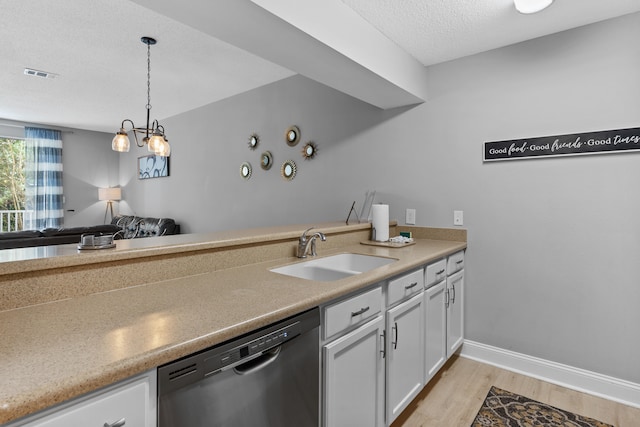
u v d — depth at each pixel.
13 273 1.00
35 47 2.73
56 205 5.93
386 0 1.80
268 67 3.18
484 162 2.42
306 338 1.16
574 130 2.08
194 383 0.83
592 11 1.90
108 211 6.61
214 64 3.09
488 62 2.39
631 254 1.94
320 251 2.15
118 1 2.11
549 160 2.18
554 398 2.00
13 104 4.38
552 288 2.19
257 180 3.84
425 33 2.14
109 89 3.76
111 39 2.60
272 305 1.07
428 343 1.99
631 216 1.93
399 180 2.80
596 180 2.03
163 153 3.11
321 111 3.25
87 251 1.20
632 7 1.86
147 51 2.81
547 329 2.21
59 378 0.62
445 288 2.21
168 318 0.95
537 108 2.21
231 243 1.58
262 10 1.41
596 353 2.05
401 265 1.68
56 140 5.94
